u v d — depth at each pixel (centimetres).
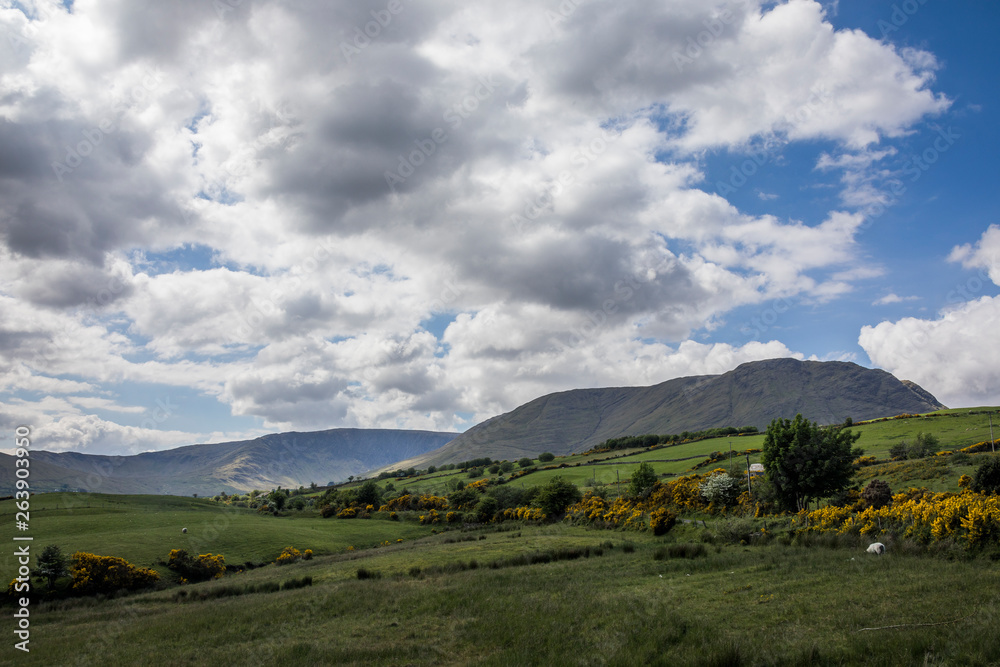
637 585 2411
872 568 2208
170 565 5272
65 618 3412
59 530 6762
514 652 1507
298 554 6212
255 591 3691
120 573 4656
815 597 1789
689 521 5228
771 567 2506
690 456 11438
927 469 5391
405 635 1866
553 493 7625
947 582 1769
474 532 7262
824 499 4769
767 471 4806
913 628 1323
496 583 2744
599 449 16700
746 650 1271
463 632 1806
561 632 1677
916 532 2766
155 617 2906
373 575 3609
